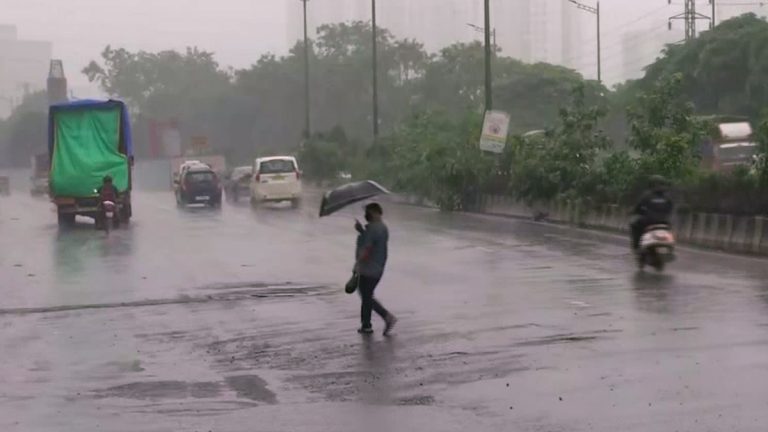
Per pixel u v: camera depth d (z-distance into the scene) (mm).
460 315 16891
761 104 67125
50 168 42375
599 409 10281
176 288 21797
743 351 12852
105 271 25312
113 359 14289
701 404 10266
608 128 71562
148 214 49156
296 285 21781
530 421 9938
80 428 10336
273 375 12867
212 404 11312
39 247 32844
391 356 13727
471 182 45562
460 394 11273
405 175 52531
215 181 55656
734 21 72062
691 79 71562
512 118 87375
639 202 22875
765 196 26750
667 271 21953
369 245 15523
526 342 14195
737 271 21672
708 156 48531
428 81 104625
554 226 36062
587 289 19438
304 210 49656
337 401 11242
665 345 13453
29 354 14797
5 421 10727
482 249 28125
